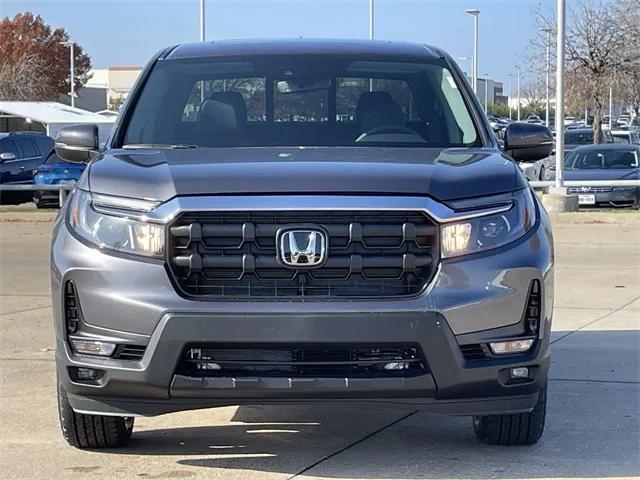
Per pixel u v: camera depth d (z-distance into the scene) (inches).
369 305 173.8
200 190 179.0
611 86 1282.0
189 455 207.8
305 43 254.5
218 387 174.9
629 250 585.3
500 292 178.4
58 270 185.0
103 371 179.3
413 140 226.2
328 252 175.9
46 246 642.8
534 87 2065.7
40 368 296.4
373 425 233.6
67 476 193.9
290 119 231.6
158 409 180.9
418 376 175.6
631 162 843.4
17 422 235.6
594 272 497.4
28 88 2578.7
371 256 176.7
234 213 177.2
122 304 176.7
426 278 177.5
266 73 238.7
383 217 178.1
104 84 4306.1
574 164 853.8
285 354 176.1
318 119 231.5
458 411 182.2
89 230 183.6
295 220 176.9
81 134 233.3
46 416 241.1
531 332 183.5
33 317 384.8
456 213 179.3
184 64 244.8
